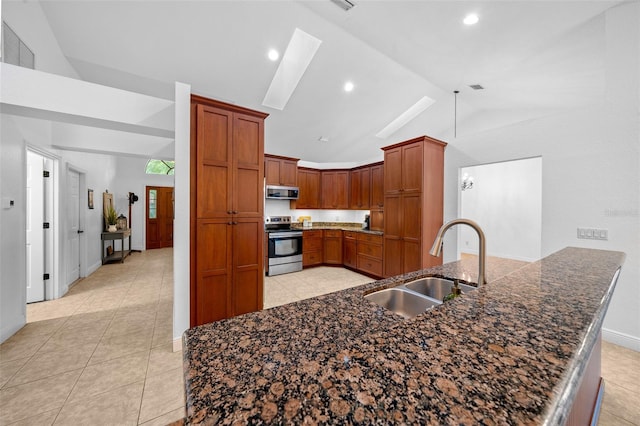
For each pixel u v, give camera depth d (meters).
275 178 4.89
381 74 3.47
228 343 0.71
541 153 2.69
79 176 4.33
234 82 3.29
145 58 2.86
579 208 2.42
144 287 3.89
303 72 3.32
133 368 1.95
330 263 5.31
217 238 2.35
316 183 5.57
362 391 0.36
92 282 4.13
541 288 0.80
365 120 4.53
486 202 6.14
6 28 2.12
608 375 1.85
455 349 0.45
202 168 2.25
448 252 3.59
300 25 2.63
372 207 4.95
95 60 2.90
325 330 0.82
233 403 0.38
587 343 0.47
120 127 2.42
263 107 3.85
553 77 2.94
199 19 2.46
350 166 5.57
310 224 5.71
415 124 5.06
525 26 2.11
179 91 2.18
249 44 2.79
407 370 0.40
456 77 3.21
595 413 1.41
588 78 2.90
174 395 1.68
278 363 0.59
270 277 4.52
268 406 0.36
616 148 2.22
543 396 0.33
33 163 3.24
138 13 2.39
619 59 2.17
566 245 2.49
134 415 1.52
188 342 0.71
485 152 3.20
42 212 3.30
